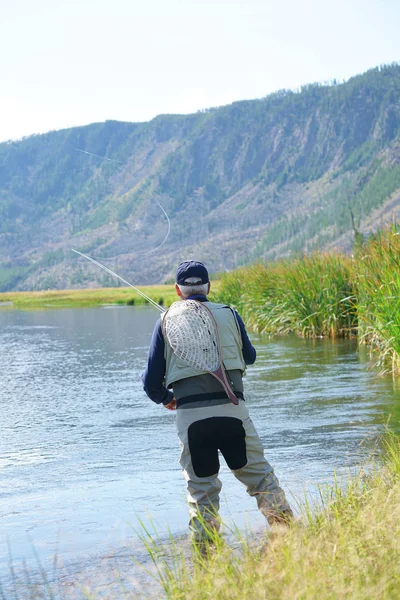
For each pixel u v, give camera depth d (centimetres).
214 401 416
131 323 3105
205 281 450
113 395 1062
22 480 599
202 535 402
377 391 962
